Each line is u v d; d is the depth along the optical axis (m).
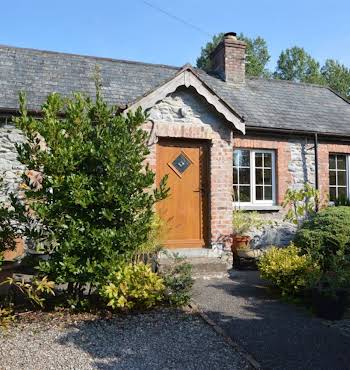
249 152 11.81
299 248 7.99
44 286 5.73
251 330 5.58
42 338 5.16
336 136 12.42
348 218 8.18
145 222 6.30
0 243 6.32
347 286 6.31
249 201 11.67
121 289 5.87
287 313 6.38
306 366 4.49
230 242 9.26
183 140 9.24
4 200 9.10
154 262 7.58
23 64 11.05
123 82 11.48
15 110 9.30
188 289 6.67
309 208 11.53
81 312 6.16
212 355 4.73
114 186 6.00
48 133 5.95
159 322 5.79
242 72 13.70
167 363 4.50
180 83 8.81
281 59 55.72
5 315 5.91
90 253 6.09
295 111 12.97
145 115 6.56
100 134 6.40
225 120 9.30
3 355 4.65
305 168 12.20
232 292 7.44
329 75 54.59
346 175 12.98
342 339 5.31
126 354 4.72
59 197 6.03
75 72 11.38
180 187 9.18
